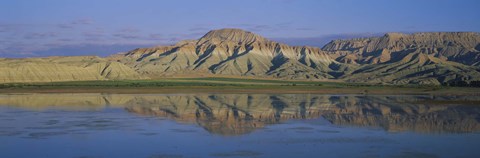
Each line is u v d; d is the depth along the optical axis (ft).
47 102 246.06
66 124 149.79
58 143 115.14
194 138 122.83
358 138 122.62
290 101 268.21
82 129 138.82
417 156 100.42
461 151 105.40
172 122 157.28
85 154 102.73
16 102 244.83
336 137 124.47
